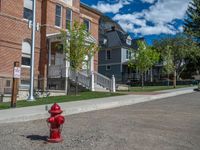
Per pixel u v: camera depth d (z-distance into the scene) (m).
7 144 7.38
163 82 48.59
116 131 9.01
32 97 17.55
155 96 21.03
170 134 8.71
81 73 25.25
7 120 10.70
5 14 23.03
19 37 24.11
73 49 22.17
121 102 17.03
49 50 26.38
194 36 58.25
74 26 22.73
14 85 14.20
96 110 14.38
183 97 21.48
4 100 18.56
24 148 7.03
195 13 62.28
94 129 9.29
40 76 25.78
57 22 27.83
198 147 7.32
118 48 56.38
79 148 7.06
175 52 51.84
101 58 59.00
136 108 14.98
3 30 22.80
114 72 56.62
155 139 8.05
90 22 33.03
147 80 55.25
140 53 36.88
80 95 21.11
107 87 26.42
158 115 12.37
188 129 9.48
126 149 7.02
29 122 10.74
